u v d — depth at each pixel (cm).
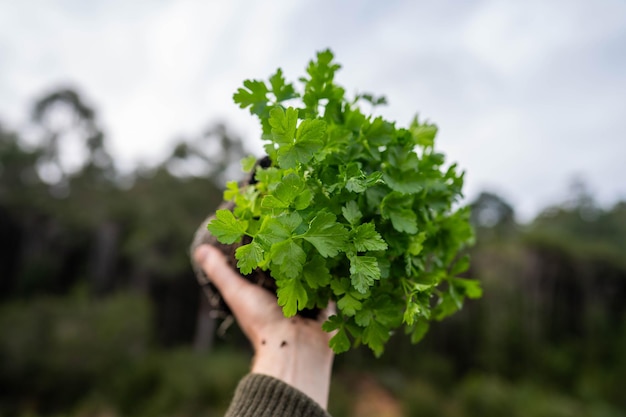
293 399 66
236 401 68
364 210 64
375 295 63
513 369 1211
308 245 56
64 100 1452
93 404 866
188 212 1400
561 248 1407
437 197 74
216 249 92
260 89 69
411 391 1046
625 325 1305
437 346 1250
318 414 66
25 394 884
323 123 57
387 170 67
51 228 1277
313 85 69
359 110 68
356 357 1118
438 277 73
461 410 1006
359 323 60
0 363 880
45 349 926
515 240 1504
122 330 1018
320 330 79
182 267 1307
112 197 1417
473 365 1222
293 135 57
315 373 75
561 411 989
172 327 1302
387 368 1163
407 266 64
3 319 978
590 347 1280
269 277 79
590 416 1012
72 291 1204
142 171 1588
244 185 81
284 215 53
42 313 1008
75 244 1296
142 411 862
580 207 2072
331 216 53
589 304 1360
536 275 1376
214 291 107
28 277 1184
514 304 1315
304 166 60
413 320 58
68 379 905
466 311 1288
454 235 76
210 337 1256
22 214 1246
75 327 982
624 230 1866
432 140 77
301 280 60
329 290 65
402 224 62
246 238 73
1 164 1263
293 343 76
